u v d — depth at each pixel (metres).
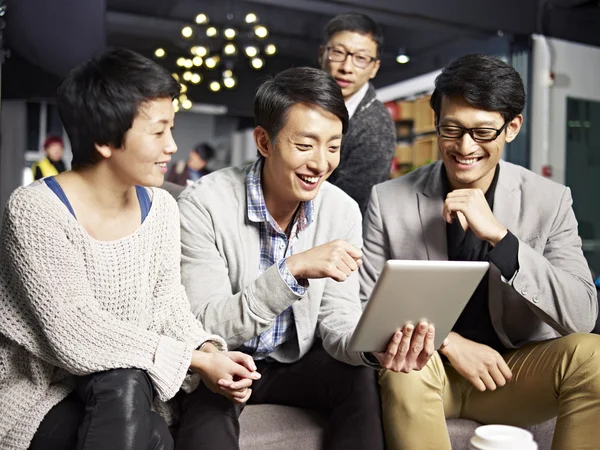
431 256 1.98
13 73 5.09
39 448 1.40
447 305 1.56
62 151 6.93
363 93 2.98
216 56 7.11
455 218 1.99
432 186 2.02
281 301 1.59
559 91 5.25
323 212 1.84
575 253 1.94
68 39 5.07
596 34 5.49
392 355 1.60
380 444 1.65
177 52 8.16
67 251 1.40
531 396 1.78
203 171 7.97
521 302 1.93
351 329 1.76
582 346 1.67
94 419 1.29
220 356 1.49
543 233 1.94
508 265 1.78
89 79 1.37
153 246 1.56
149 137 1.40
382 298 1.47
